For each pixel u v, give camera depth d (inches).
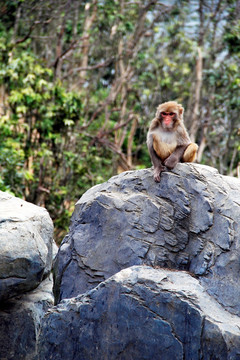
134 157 1159.0
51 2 994.7
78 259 409.4
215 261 373.1
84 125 1020.5
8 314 420.8
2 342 416.2
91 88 1131.3
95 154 971.9
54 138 865.5
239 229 376.5
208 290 357.1
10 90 867.4
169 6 1146.0
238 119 1016.2
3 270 382.3
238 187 401.4
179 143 445.4
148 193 412.5
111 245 403.2
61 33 999.6
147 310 340.5
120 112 1091.3
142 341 339.9
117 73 1098.7
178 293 337.7
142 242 394.9
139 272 359.9
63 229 850.8
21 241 393.4
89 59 1175.6
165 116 442.6
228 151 1045.8
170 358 330.6
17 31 1033.5
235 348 315.3
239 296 352.8
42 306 442.9
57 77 962.7
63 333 365.4
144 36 1183.6
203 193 395.9
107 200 414.0
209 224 385.7
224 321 327.0
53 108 834.2
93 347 354.3
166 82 1095.0
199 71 1068.5
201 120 1059.9
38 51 1111.0
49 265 460.4
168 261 389.4
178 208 398.6
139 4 1125.7
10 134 822.5
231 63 1063.0
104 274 398.3
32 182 858.1
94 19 1128.2
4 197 458.9
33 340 426.3
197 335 324.5
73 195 895.1
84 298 366.0
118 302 349.7
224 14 1155.3
